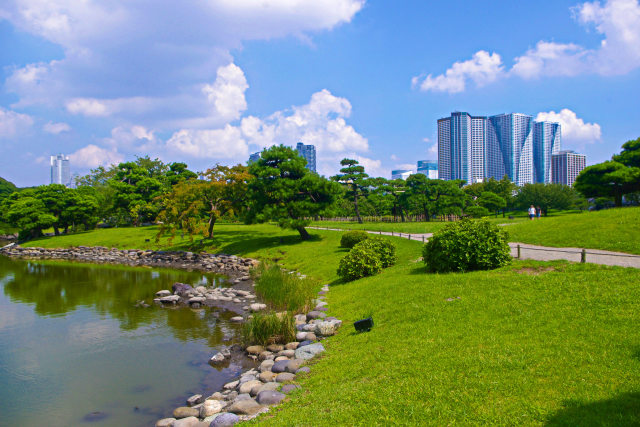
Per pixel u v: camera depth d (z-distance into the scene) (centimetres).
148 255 4734
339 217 9531
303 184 4216
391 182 8069
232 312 2080
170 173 8250
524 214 9806
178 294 2598
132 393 1180
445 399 699
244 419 802
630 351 767
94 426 999
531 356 813
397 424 647
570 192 9044
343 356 1067
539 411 616
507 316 1092
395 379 821
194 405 1084
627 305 1015
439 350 932
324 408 753
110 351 1536
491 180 9631
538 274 1459
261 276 2712
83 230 7688
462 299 1306
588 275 1323
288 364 1091
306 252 3669
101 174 10088
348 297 1780
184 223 4653
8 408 1100
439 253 1781
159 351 1523
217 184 4628
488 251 1681
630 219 2306
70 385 1241
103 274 3625
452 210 7450
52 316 2083
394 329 1174
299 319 1644
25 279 3350
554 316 1030
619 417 566
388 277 1953
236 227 6378
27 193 7356
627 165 5272
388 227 5441
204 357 1436
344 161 7344
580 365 745
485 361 817
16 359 1468
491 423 609
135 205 7500
